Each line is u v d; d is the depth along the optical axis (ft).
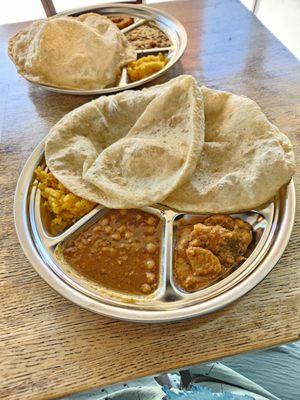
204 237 0.99
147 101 1.25
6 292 0.97
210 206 1.04
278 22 3.92
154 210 1.09
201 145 1.09
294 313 0.87
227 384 1.34
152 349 0.84
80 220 1.08
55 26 1.52
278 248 0.93
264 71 1.60
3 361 0.85
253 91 1.50
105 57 1.54
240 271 0.92
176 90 1.20
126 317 0.84
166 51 1.67
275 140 1.07
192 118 1.12
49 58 1.50
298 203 1.08
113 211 1.12
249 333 0.85
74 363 0.84
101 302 0.89
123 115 1.29
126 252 1.04
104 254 1.03
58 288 0.91
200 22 1.90
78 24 1.56
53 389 0.81
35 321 0.91
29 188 1.17
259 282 0.87
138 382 1.40
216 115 1.22
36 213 1.11
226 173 1.09
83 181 1.14
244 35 1.80
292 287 0.91
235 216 1.06
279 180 1.01
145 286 0.95
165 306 0.88
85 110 1.28
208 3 2.02
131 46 1.69
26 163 1.23
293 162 1.04
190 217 1.07
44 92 1.64
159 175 1.10
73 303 0.91
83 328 0.89
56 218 1.13
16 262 1.04
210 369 1.38
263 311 0.88
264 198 1.00
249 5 4.07
